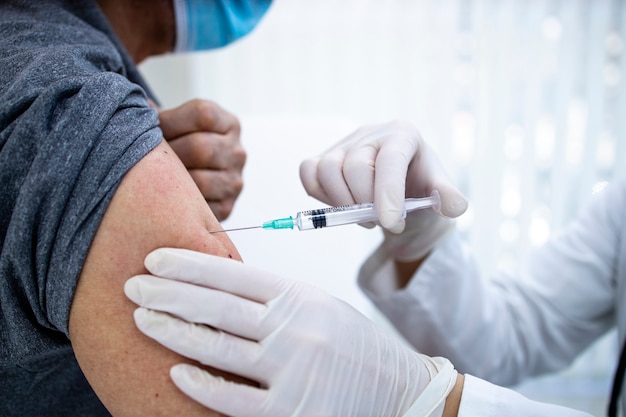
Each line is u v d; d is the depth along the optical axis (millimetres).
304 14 2314
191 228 685
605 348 2371
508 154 2391
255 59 2350
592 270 1448
